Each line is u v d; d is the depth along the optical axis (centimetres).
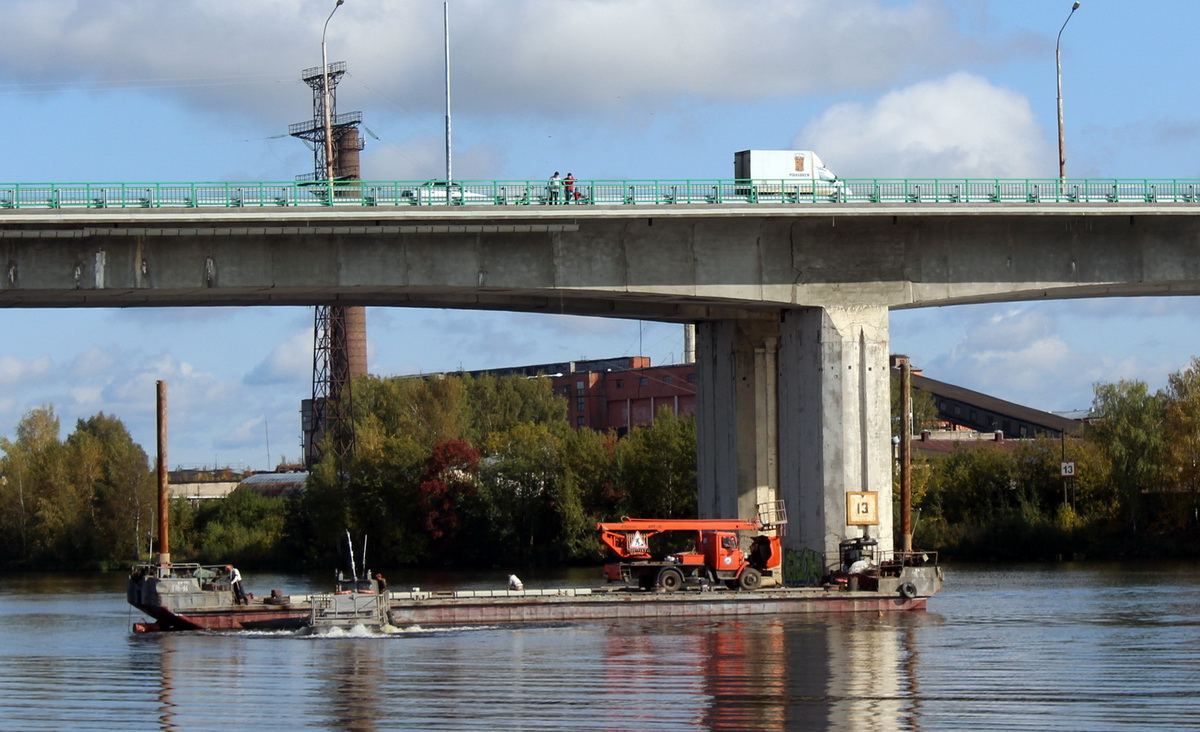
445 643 5394
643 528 6825
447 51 7231
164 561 6456
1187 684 4172
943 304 7525
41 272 6500
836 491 7106
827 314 7138
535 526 13738
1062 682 4206
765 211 6838
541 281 6894
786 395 7525
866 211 6925
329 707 3806
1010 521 12619
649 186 6875
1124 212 7069
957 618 6381
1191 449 12425
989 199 7062
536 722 3544
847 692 4016
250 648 5359
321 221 6494
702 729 3444
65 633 6391
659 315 7694
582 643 5344
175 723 3612
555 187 6781
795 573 7344
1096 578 9388
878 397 7150
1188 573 9844
